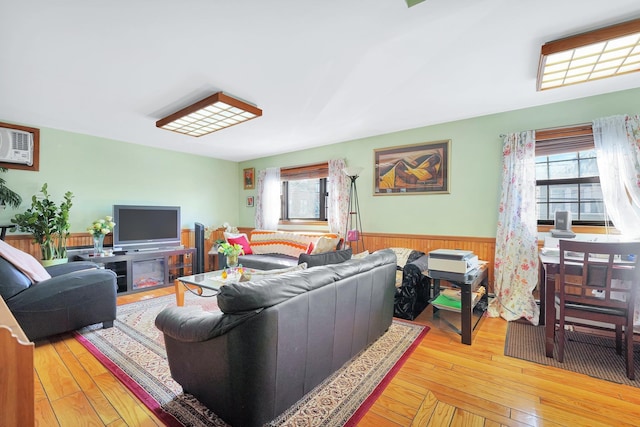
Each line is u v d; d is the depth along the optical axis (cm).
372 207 418
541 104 299
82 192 398
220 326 134
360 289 204
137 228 421
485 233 333
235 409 137
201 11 154
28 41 180
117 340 240
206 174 552
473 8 155
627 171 252
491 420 149
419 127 375
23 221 327
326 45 189
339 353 187
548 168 308
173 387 175
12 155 343
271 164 551
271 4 149
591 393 171
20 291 224
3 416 101
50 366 199
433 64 215
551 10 157
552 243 278
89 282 252
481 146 334
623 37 171
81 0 144
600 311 196
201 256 487
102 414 152
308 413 153
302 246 440
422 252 350
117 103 288
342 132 398
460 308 263
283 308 139
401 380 184
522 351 223
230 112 294
